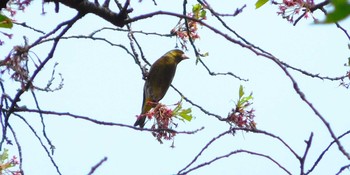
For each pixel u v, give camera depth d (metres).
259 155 7.32
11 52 7.66
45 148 8.99
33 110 7.91
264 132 7.29
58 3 7.29
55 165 9.09
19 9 8.57
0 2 7.62
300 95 5.76
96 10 7.24
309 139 6.70
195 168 7.56
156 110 11.02
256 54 5.87
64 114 7.92
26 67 7.79
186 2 9.54
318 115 5.68
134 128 8.12
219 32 5.98
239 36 8.41
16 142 8.57
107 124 7.94
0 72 7.70
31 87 7.94
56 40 7.30
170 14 6.45
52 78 8.45
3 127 8.05
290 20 9.06
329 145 7.04
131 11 7.34
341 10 2.95
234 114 10.80
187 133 8.14
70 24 7.27
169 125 10.96
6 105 8.60
